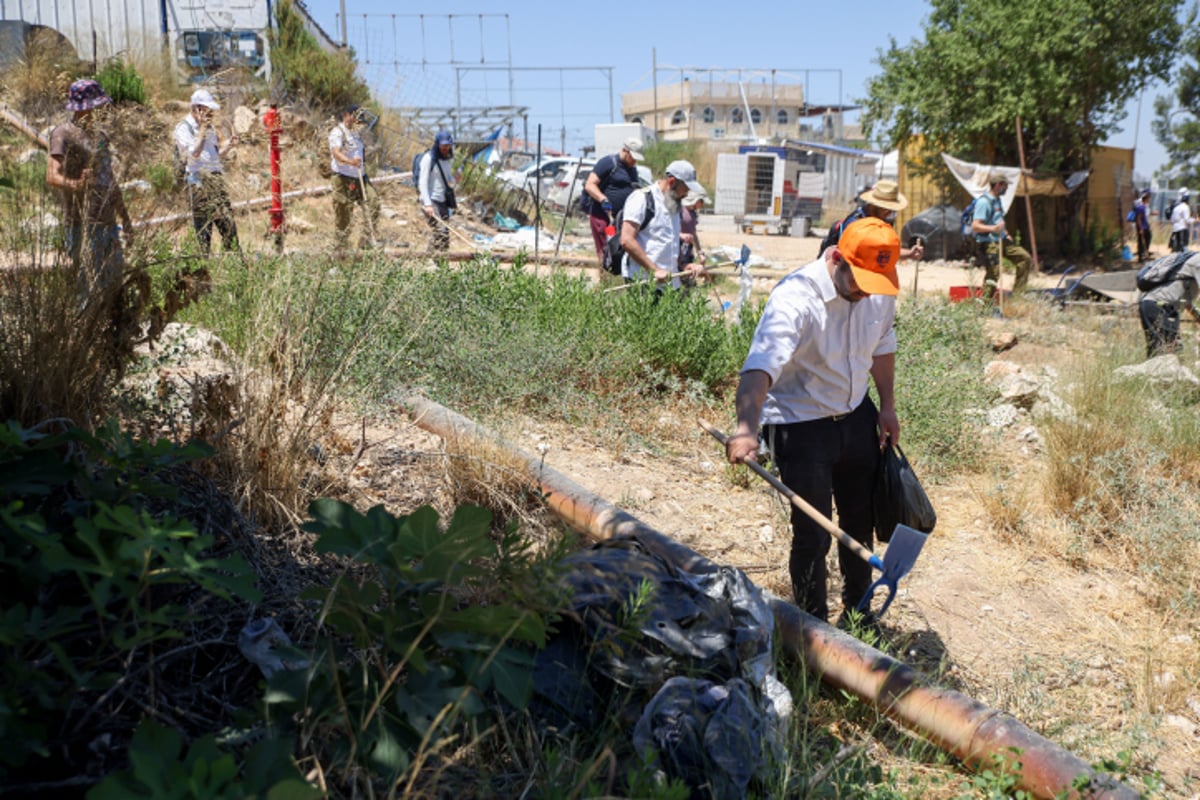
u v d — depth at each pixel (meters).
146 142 3.90
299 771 2.10
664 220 7.81
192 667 2.64
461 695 2.49
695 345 7.31
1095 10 21.58
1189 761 3.74
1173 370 8.23
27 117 3.86
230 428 3.69
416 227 12.73
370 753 2.41
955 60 21.97
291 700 2.39
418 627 2.58
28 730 2.09
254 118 15.16
